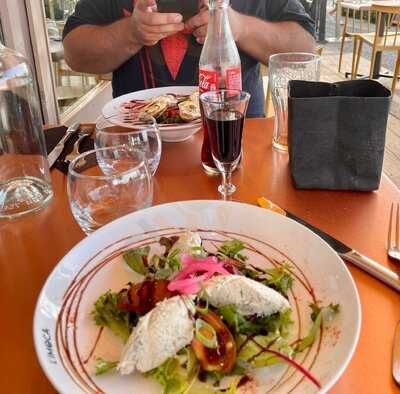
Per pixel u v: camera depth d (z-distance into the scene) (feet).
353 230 2.31
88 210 2.33
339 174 2.65
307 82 2.67
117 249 2.08
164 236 2.16
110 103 3.82
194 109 3.42
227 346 1.53
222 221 2.23
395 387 1.48
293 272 1.91
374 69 13.57
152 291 1.72
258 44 4.91
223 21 2.85
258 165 3.03
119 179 2.38
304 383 1.41
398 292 1.87
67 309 1.76
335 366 1.41
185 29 4.75
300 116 2.53
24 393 1.52
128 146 2.88
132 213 2.22
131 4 5.18
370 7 14.05
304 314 1.71
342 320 1.60
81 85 8.89
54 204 2.66
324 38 18.81
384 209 2.50
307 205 2.55
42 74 7.05
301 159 2.63
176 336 1.50
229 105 2.50
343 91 2.64
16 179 2.80
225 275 1.73
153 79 5.17
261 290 1.64
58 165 3.10
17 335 1.76
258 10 5.24
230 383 1.46
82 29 5.15
